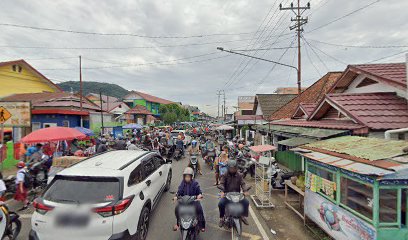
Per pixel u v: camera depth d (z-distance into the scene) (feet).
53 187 13.05
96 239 11.88
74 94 71.36
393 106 22.75
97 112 70.74
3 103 32.53
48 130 26.99
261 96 76.59
